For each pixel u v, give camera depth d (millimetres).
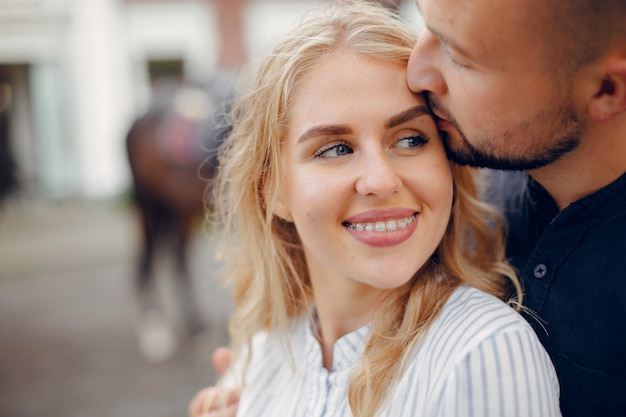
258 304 1060
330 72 815
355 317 927
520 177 987
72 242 6664
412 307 853
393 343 839
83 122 8609
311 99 820
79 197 8836
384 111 796
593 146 751
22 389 3139
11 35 8445
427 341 807
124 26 8641
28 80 8711
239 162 980
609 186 773
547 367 742
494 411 705
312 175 825
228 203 1146
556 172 794
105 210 8234
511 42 683
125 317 4191
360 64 811
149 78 8836
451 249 897
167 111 3684
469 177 960
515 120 727
